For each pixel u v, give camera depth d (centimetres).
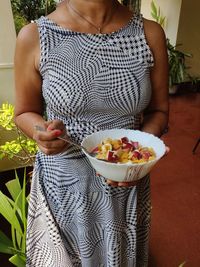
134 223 90
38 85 80
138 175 65
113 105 74
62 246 92
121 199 85
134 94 74
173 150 263
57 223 90
